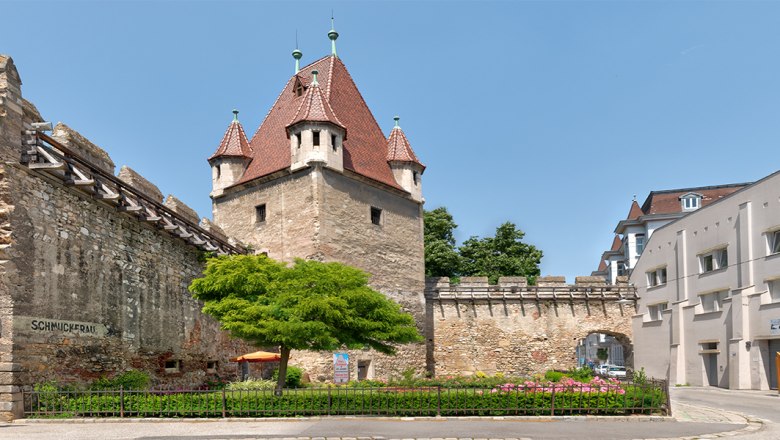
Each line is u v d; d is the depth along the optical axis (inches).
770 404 917.8
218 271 768.3
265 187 1427.2
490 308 1668.3
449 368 1622.8
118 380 748.0
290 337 687.1
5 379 591.8
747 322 1301.7
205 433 529.3
